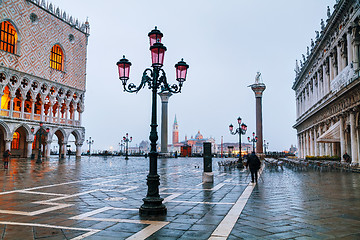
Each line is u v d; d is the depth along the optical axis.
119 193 12.12
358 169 24.28
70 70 56.16
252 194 11.94
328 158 34.44
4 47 43.25
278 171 26.06
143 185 14.91
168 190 13.27
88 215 8.03
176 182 16.66
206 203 9.90
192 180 17.77
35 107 53.28
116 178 18.50
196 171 25.52
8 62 43.03
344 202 9.99
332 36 35.56
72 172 22.50
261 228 6.69
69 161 41.94
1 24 42.88
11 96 43.78
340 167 26.23
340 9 30.11
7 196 11.12
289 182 16.67
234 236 6.08
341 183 15.94
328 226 6.84
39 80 48.50
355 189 13.36
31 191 12.44
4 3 42.44
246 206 9.33
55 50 53.41
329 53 37.00
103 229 6.62
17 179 16.89
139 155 87.75
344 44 31.64
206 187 14.34
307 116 50.19
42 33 49.25
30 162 37.00
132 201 10.23
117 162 42.75
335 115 33.75
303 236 6.06
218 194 11.98
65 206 9.27
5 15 42.59
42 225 6.94
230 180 17.81
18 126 44.78
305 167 28.56
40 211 8.52
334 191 12.74
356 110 27.17
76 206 9.29
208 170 16.92
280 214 8.14
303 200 10.44
